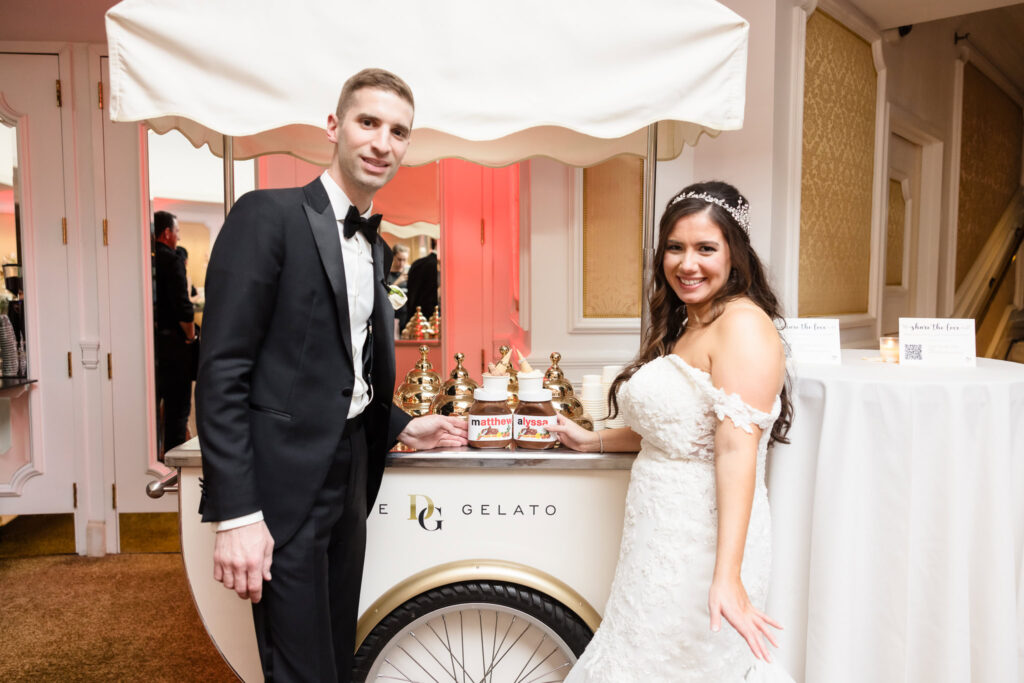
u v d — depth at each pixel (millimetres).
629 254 3018
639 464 1512
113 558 3502
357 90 1344
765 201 2719
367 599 1739
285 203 1330
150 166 3469
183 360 3564
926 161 4770
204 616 1678
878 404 1667
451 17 1651
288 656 1346
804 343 2020
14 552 3559
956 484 1630
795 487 1785
